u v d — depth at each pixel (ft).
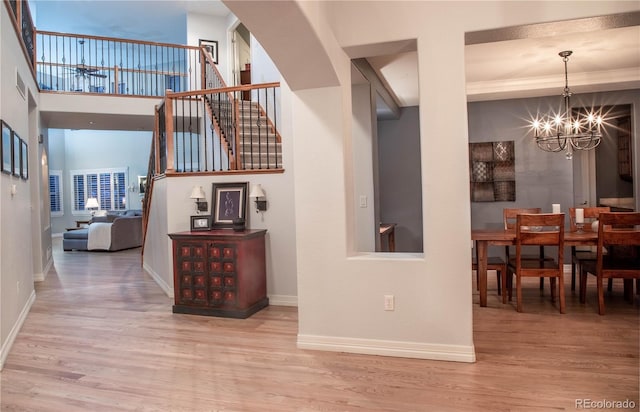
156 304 16.53
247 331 13.01
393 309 10.84
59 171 46.52
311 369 10.05
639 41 14.69
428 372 9.73
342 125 11.20
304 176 11.48
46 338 12.66
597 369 9.63
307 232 11.48
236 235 14.26
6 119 13.26
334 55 10.67
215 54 33.63
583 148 17.89
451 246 10.41
